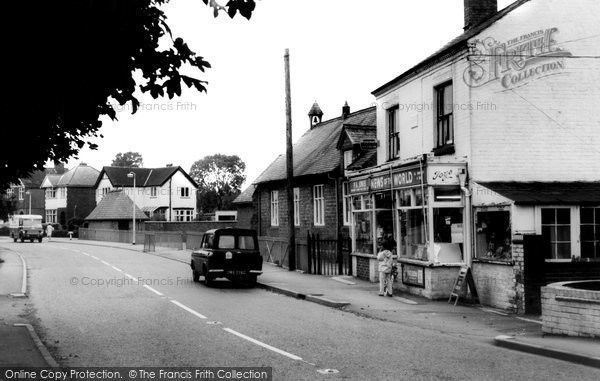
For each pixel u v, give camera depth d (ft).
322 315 45.62
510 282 46.60
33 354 30.68
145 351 31.81
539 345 31.12
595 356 28.07
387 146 68.90
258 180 126.62
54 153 32.19
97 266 94.17
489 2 62.08
